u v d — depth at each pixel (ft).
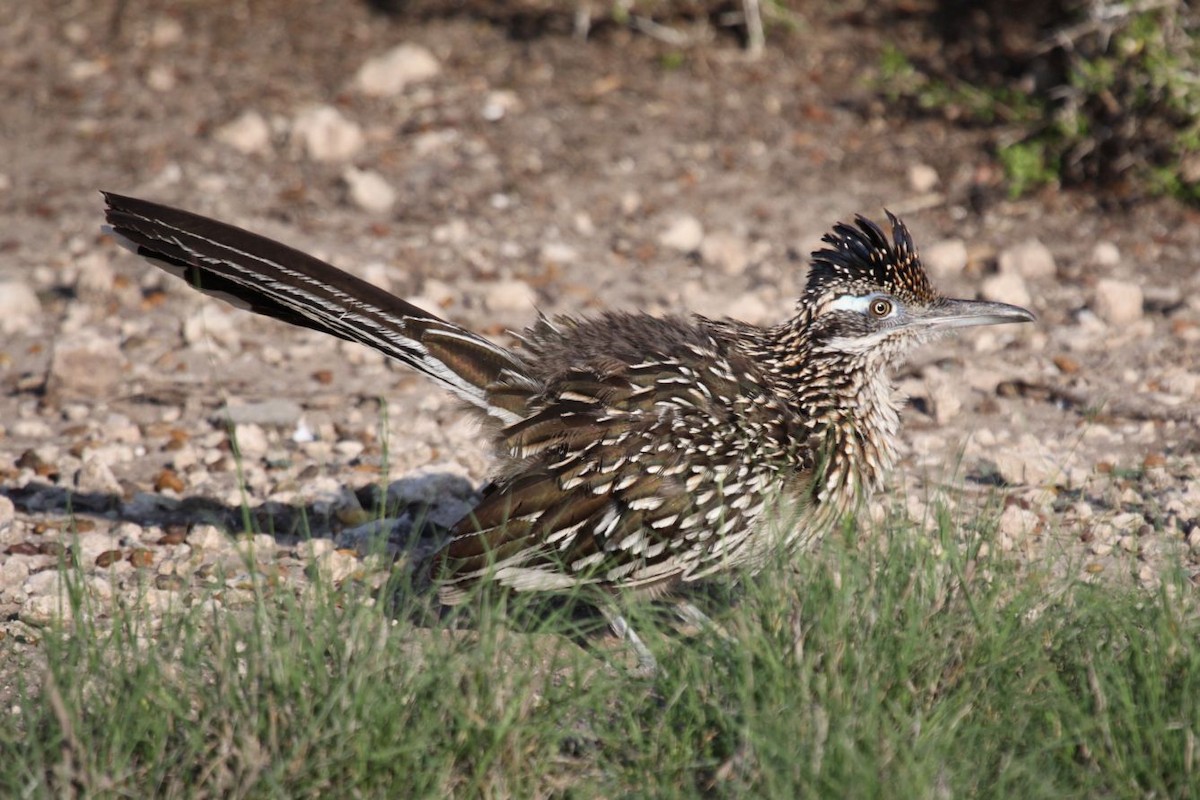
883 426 31.89
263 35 70.49
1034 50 62.80
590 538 28.68
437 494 36.88
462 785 24.79
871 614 26.12
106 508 36.81
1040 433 40.06
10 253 53.36
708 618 29.78
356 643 25.39
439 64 67.26
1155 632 26.00
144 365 45.47
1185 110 55.01
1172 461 37.58
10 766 24.38
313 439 40.81
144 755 24.70
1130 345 45.70
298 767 23.97
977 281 50.72
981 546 29.84
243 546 33.94
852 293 31.32
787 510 28.94
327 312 30.83
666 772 24.49
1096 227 54.44
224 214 55.83
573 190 57.93
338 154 60.54
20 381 44.60
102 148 61.26
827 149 60.39
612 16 70.18
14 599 31.76
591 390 29.68
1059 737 24.35
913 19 68.28
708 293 50.37
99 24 71.82
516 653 27.35
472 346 30.63
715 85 65.16
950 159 59.11
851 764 22.90
